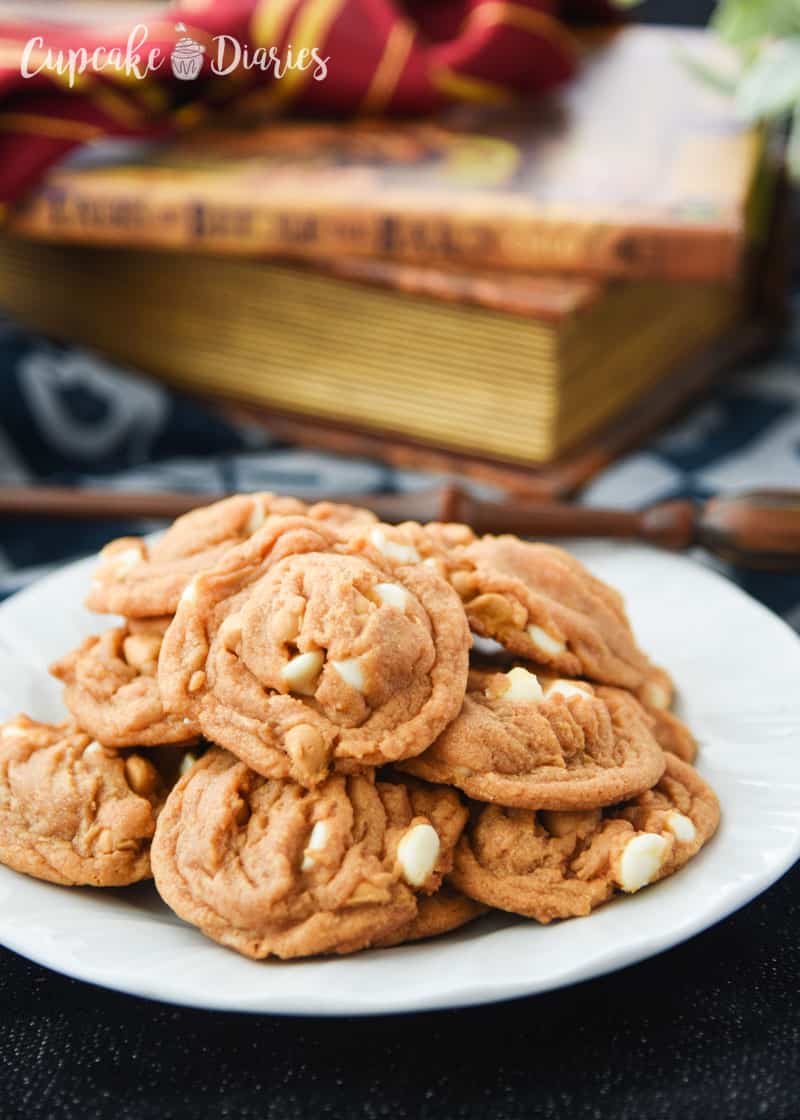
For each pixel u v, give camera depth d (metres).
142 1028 0.48
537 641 0.52
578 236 0.68
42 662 0.57
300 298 0.73
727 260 0.67
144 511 0.65
